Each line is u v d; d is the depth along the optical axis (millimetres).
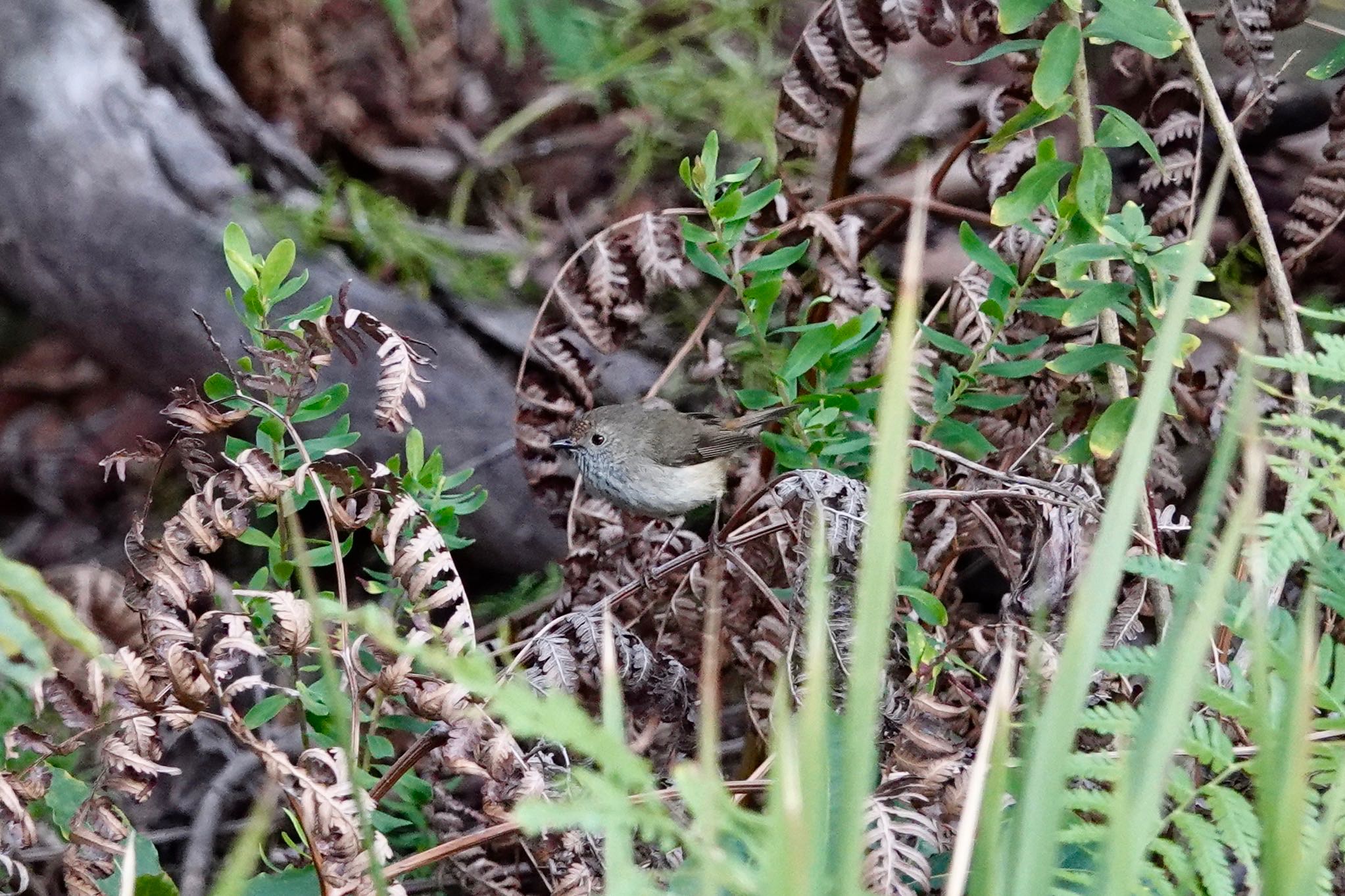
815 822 2100
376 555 9000
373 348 8648
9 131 9078
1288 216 8547
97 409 10141
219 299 8984
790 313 7387
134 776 4391
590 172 11023
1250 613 3416
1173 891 3057
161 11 9945
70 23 9391
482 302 9547
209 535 4590
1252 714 2812
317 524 8773
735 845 3535
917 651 4980
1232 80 8922
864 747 2037
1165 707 2189
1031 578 4949
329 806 4145
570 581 6727
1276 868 2223
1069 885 3652
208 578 4590
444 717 4348
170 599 4488
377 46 10789
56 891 5559
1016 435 6484
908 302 2049
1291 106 8844
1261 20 6504
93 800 4359
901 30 6355
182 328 9062
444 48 10930
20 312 10352
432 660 2221
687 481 7566
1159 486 6168
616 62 11281
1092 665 2258
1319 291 7723
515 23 9641
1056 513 4945
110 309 9195
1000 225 5605
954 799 4414
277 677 6953
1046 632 4898
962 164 9602
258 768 7020
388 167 10789
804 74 6566
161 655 4387
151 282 9008
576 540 6973
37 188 9062
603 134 11188
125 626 7426
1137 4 5277
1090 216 5215
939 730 4684
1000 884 2271
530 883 5434
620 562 6602
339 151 10820
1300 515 3510
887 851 4113
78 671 6832
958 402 5930
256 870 6285
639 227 6539
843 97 6574
